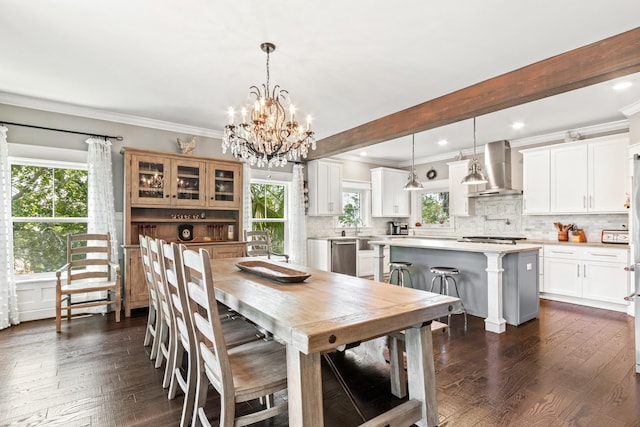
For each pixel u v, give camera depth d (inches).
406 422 65.7
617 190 162.9
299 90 132.8
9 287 136.3
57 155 148.7
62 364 99.8
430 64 111.1
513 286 137.2
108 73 117.1
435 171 267.3
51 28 89.5
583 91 133.0
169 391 82.7
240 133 111.8
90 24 87.8
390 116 161.8
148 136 172.6
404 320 58.9
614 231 169.6
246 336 80.2
